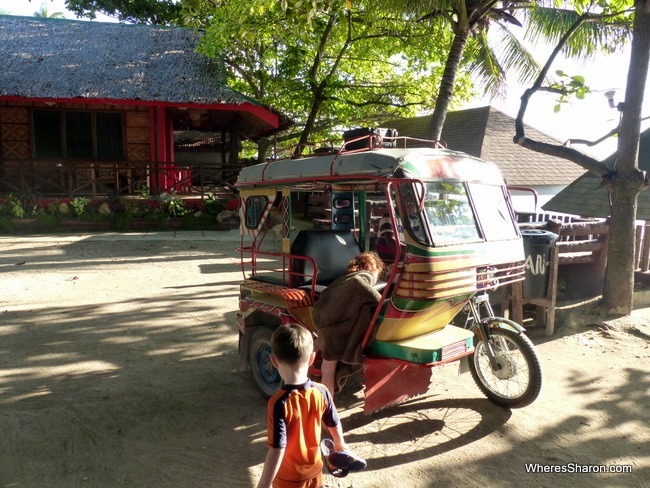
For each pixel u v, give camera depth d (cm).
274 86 2188
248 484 365
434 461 395
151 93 1578
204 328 704
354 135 502
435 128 1212
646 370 568
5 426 439
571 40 1260
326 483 366
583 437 431
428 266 396
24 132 1744
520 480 373
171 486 362
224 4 1705
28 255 1170
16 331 677
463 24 1184
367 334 412
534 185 1791
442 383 536
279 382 473
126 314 757
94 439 422
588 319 718
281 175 486
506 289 686
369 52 2170
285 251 492
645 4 686
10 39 1806
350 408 478
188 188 1866
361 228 566
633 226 716
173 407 478
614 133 745
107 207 1565
